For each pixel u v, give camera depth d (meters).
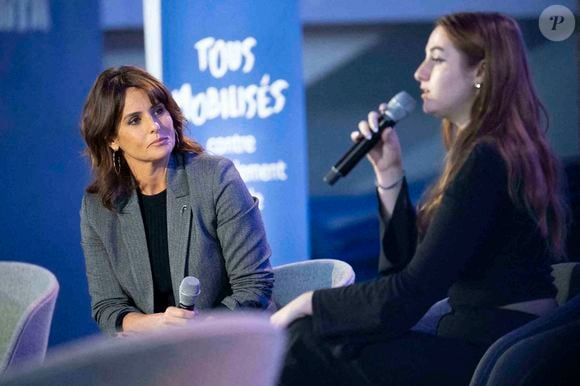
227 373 2.25
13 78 8.66
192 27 6.85
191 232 4.84
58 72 8.70
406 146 12.98
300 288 5.02
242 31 6.88
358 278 10.99
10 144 8.68
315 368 4.17
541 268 4.36
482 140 4.32
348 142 13.29
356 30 13.45
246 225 4.86
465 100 4.66
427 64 4.75
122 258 4.91
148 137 4.71
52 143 8.72
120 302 4.93
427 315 4.77
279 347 2.42
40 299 4.66
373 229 11.94
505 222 4.30
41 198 8.72
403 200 5.13
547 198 4.38
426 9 12.96
